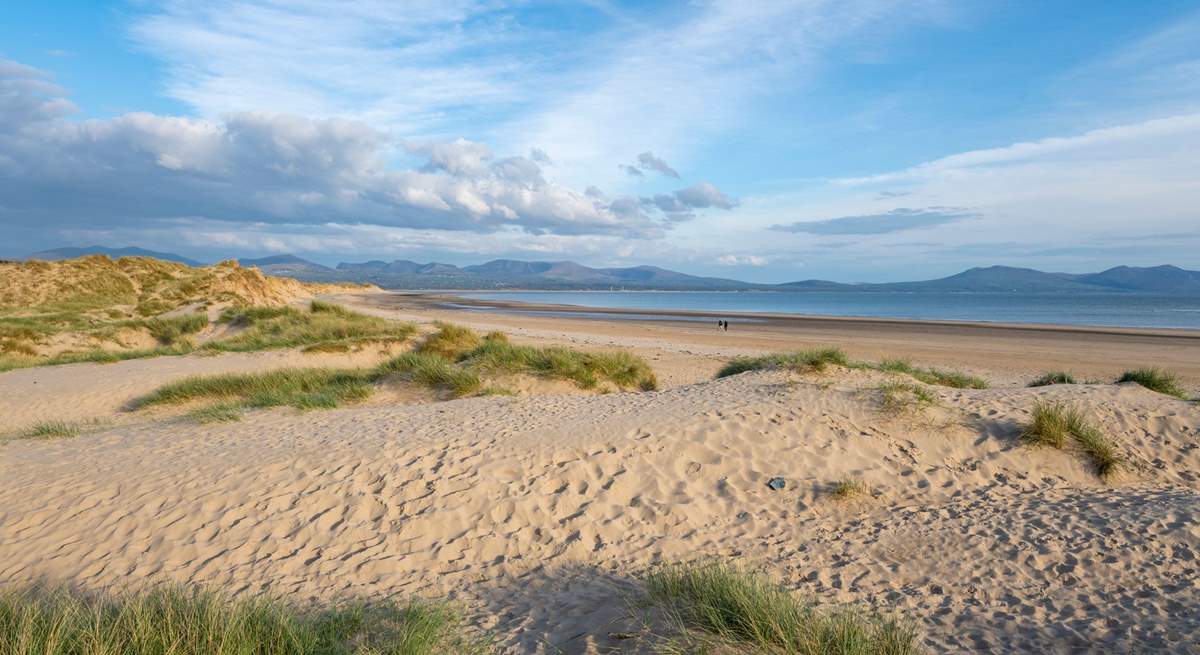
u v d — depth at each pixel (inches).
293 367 577.0
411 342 708.7
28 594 171.2
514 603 170.2
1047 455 270.5
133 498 231.1
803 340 1240.8
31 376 576.4
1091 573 178.7
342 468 250.5
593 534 213.2
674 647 132.0
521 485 239.6
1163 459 276.7
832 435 282.8
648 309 3127.5
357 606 157.4
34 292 1293.1
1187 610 154.5
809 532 214.8
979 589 173.3
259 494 232.1
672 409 315.9
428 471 248.2
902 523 219.3
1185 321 2170.3
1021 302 5059.1
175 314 1114.7
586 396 376.2
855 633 134.3
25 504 229.3
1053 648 140.9
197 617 140.9
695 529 217.3
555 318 2126.0
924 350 1042.7
